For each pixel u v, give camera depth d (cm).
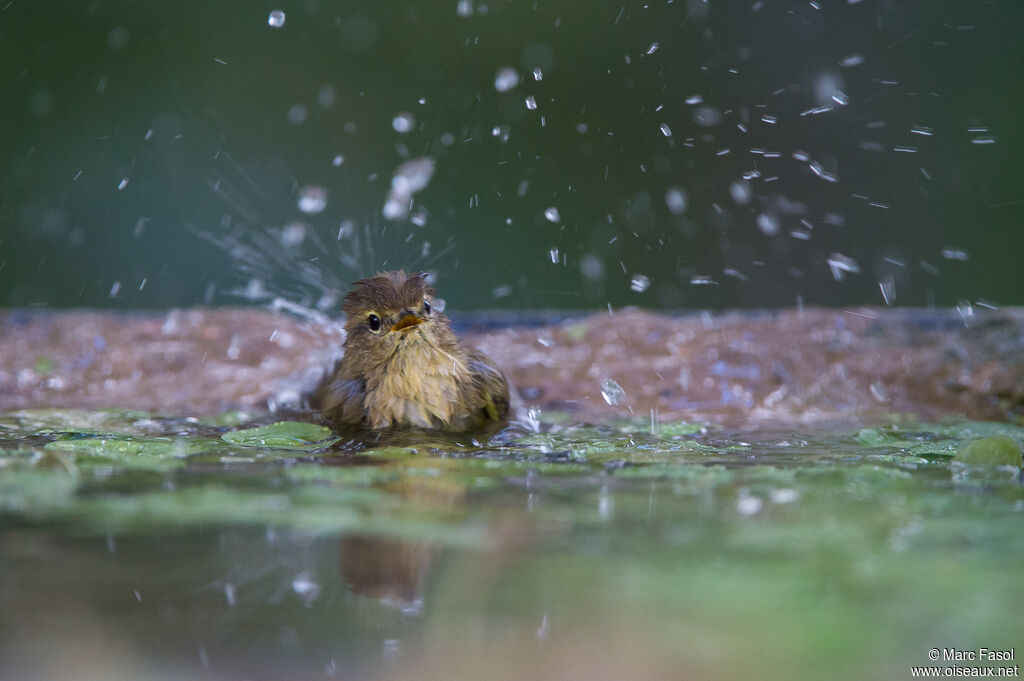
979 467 717
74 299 1817
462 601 427
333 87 1942
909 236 1861
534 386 1089
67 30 1900
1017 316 1152
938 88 1898
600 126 1886
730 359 1151
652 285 1798
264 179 1858
